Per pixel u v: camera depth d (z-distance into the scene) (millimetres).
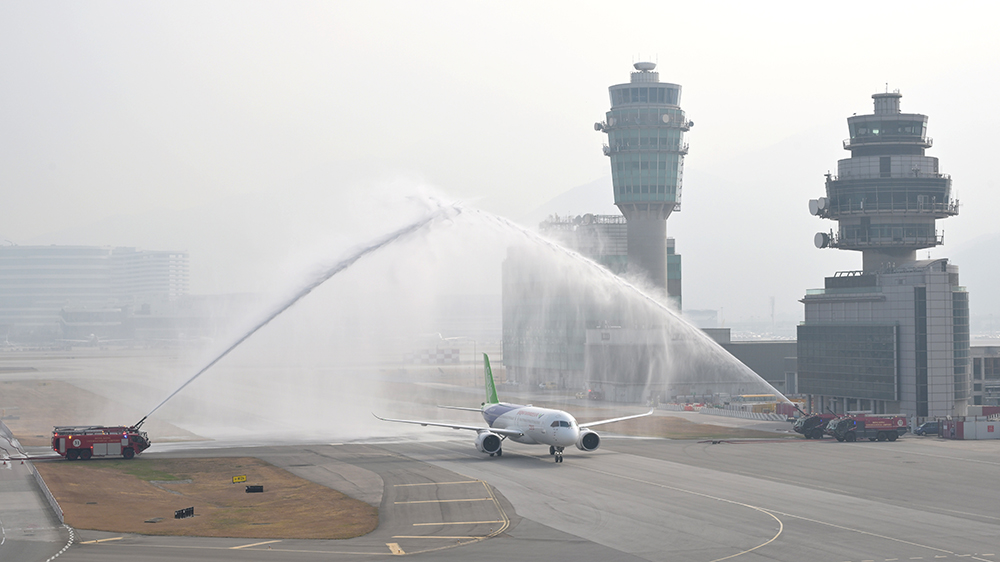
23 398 192875
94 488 82375
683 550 56812
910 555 55219
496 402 119250
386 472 91562
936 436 127812
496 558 54906
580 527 63844
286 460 101938
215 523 67250
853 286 150500
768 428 138625
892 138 153625
